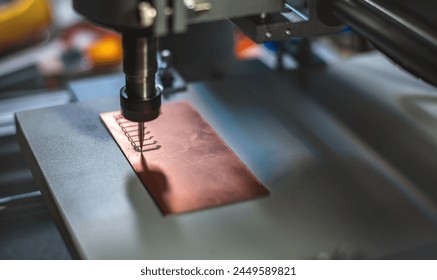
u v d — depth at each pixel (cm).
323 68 128
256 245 86
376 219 90
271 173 99
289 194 94
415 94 119
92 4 84
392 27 91
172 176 97
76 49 198
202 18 88
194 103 116
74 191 94
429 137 108
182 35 135
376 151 104
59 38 209
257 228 88
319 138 107
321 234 88
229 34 138
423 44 88
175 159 101
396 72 127
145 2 83
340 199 94
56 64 195
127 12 83
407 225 90
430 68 89
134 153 102
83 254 84
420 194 95
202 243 86
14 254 121
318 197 94
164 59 119
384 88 121
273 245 86
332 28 100
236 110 114
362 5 95
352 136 108
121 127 108
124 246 85
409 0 92
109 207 91
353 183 97
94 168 99
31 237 125
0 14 189
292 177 98
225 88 121
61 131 108
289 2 102
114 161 101
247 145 105
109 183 96
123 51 91
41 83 190
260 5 91
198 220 89
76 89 128
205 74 138
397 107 115
